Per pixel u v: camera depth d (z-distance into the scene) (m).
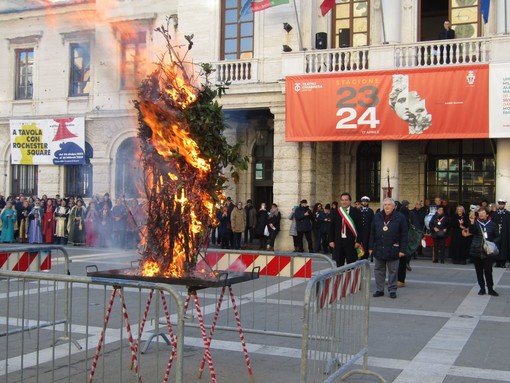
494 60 18.31
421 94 18.91
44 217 24.97
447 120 18.64
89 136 26.59
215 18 22.44
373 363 7.29
